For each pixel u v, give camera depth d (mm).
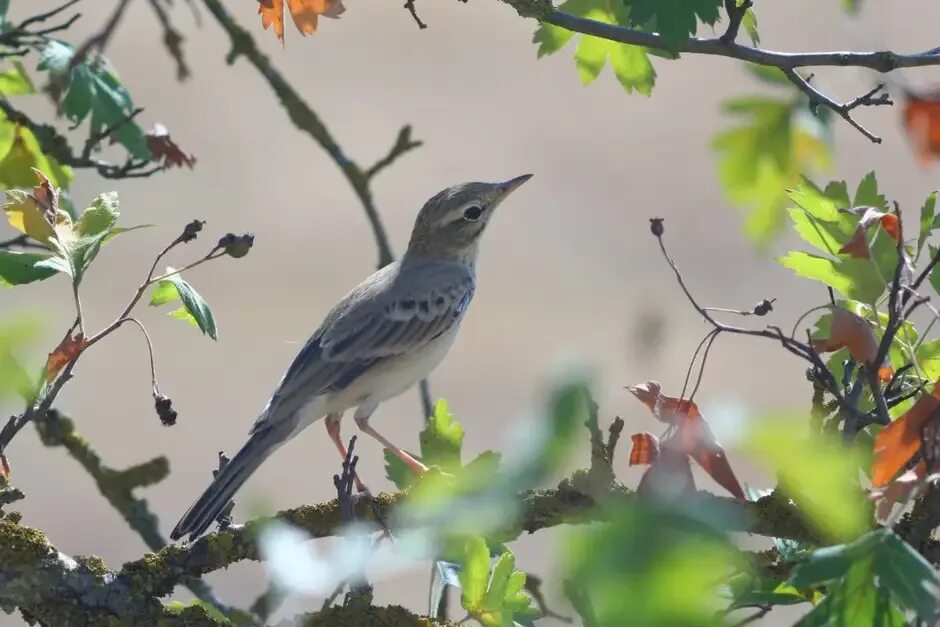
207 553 7973
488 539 7137
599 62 10492
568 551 3645
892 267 7703
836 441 6180
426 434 8312
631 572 3596
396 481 8422
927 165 7781
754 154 11141
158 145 11383
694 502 3799
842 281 7691
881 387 7676
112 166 11289
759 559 6652
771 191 11172
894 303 6848
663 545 3631
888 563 5098
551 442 3779
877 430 7629
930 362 7754
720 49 8930
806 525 6594
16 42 10695
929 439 6098
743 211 11383
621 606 3572
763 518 6895
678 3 8359
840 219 7820
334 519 8180
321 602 8258
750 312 7270
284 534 4797
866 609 5129
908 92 7762
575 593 3670
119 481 11117
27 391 7605
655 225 7191
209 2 12273
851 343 6902
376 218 12547
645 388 6258
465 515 4094
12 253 7625
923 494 6883
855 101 8906
